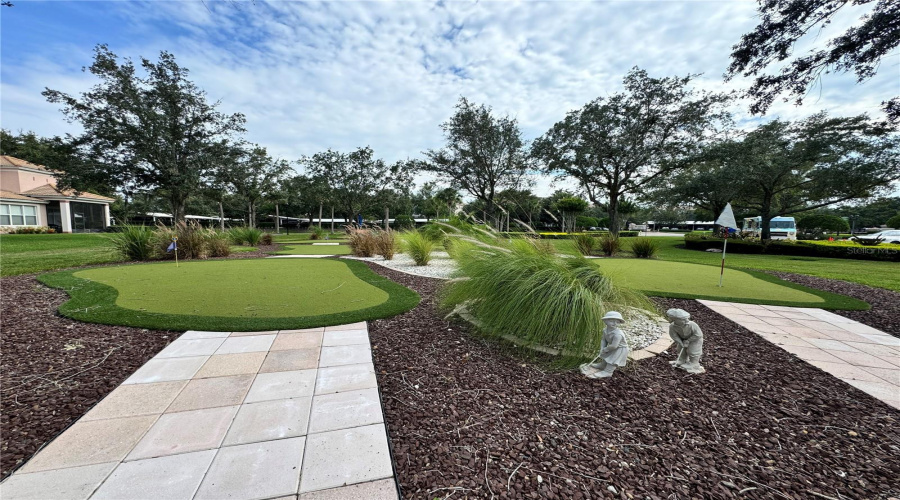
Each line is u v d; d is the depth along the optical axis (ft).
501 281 10.55
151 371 7.89
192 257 31.17
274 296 15.23
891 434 6.03
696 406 6.87
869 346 10.43
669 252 50.88
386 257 30.83
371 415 6.28
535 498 4.48
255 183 78.13
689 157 48.32
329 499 4.34
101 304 13.14
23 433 5.51
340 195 82.84
